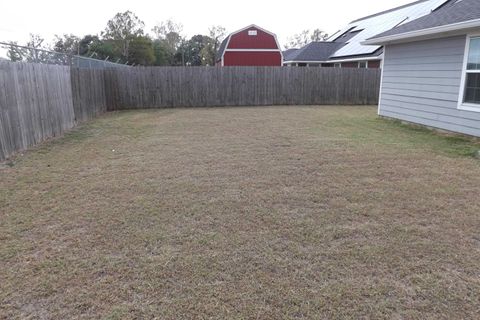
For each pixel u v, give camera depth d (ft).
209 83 45.68
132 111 41.27
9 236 9.42
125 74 43.09
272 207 11.46
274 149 19.93
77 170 15.81
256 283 7.36
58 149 20.16
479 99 22.33
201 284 7.34
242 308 6.61
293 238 9.32
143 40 126.11
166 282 7.41
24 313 6.47
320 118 33.27
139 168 16.14
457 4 28.48
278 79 47.09
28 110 20.31
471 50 22.57
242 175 14.99
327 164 16.70
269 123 30.01
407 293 7.05
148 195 12.59
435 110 26.25
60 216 10.75
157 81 44.39
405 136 23.88
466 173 15.17
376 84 48.83
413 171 15.51
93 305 6.69
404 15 62.18
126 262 8.16
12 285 7.28
